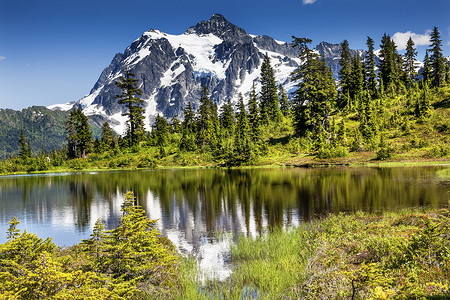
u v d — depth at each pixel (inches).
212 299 368.5
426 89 2994.6
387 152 2081.7
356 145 2418.8
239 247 584.7
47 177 2755.9
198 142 3929.6
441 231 336.8
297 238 577.9
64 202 1321.4
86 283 276.2
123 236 370.9
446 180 1213.1
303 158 2492.6
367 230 529.0
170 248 563.5
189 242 668.1
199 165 3221.0
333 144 2434.8
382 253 378.6
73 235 809.5
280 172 2005.4
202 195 1300.4
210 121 3986.2
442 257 312.5
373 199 952.9
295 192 1198.9
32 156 4788.4
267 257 514.0
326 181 1417.3
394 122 2723.9
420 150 2116.1
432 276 274.2
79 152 4311.0
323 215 814.5
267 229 733.3
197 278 438.9
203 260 539.2
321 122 2933.1
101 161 3801.7
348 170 1800.0
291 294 337.1
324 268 370.3
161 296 364.8
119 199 1342.3
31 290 250.4
